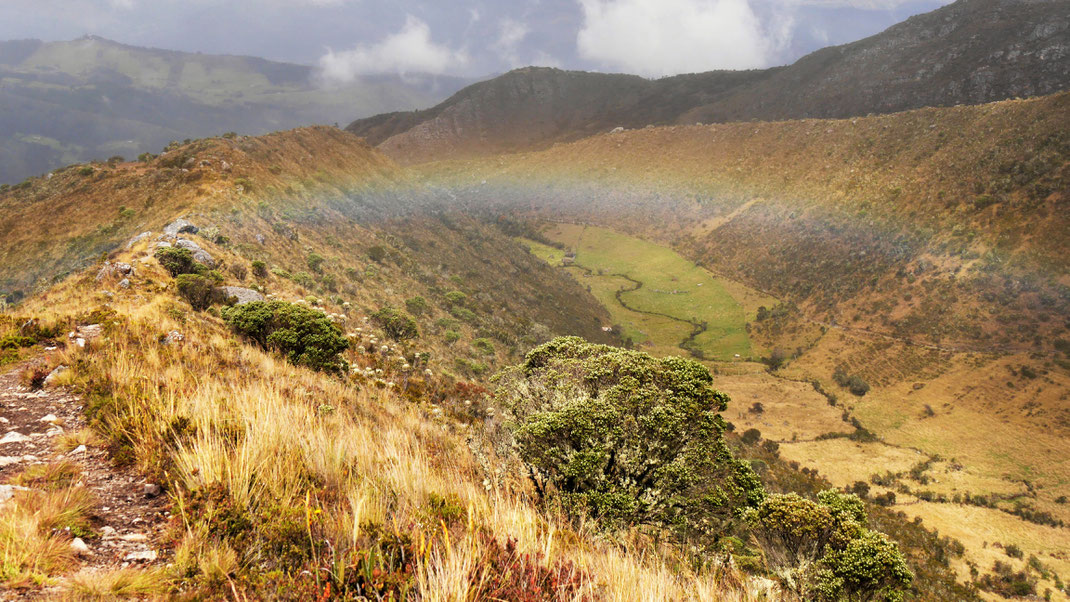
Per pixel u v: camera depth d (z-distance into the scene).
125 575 2.45
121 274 24.44
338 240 69.00
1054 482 74.62
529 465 8.00
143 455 4.07
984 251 123.06
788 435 90.50
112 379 6.29
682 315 157.12
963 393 97.19
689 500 8.90
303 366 16.17
